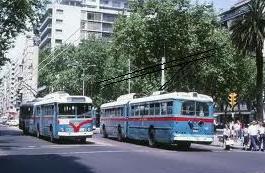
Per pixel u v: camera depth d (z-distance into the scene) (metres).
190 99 27.88
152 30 51.38
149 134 30.64
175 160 20.81
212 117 28.48
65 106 32.56
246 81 64.25
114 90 78.12
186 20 51.69
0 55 38.38
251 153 27.05
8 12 37.47
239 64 59.81
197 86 56.88
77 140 36.94
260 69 44.59
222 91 59.50
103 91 79.31
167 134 27.92
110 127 39.69
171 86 54.66
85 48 82.31
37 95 94.88
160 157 22.27
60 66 93.25
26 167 17.81
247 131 32.12
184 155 23.83
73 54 85.25
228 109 91.38
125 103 35.62
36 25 38.91
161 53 52.00
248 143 33.69
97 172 16.27
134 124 33.56
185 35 51.53
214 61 54.38
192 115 27.84
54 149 27.11
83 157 21.94
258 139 31.19
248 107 84.56
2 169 17.19
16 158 21.48
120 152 25.00
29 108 46.53
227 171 16.72
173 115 27.41
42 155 23.02
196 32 52.38
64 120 32.41
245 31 45.12
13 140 37.12
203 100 28.27
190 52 51.91
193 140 27.67
